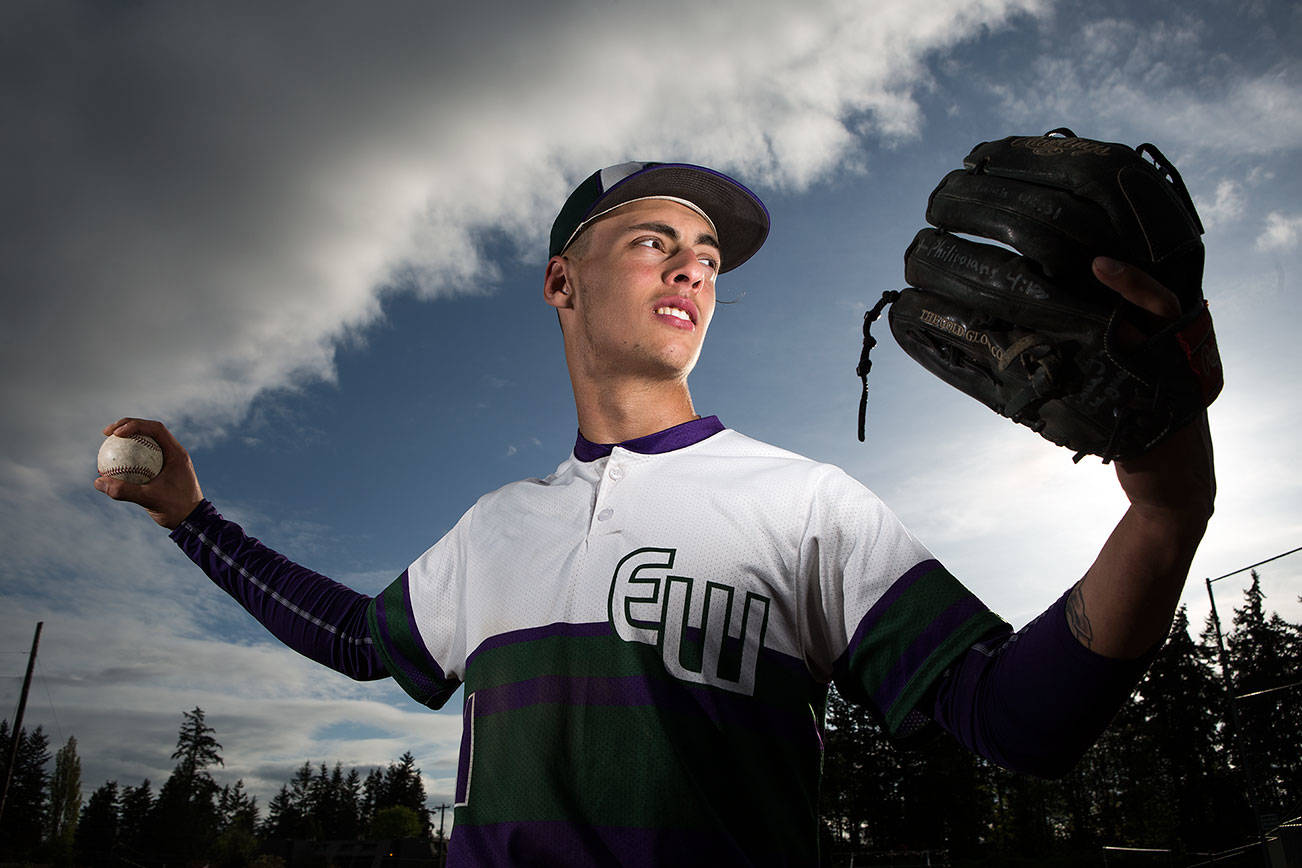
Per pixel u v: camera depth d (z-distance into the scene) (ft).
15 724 99.96
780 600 4.66
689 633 4.53
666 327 6.05
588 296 6.40
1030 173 3.75
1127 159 3.60
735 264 7.79
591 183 6.66
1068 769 3.72
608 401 6.20
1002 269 3.64
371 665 6.59
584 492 5.56
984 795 194.08
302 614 7.02
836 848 189.88
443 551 6.33
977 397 3.89
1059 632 3.59
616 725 4.44
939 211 4.09
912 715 4.31
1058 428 3.55
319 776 400.26
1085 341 3.39
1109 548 3.48
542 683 4.72
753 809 4.28
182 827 287.89
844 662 4.68
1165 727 170.50
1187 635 175.73
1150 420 3.28
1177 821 156.25
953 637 4.20
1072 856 150.71
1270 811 29.17
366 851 275.39
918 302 4.02
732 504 4.90
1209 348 3.36
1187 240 3.52
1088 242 3.47
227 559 7.45
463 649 5.86
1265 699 29.71
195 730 320.70
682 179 6.56
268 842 292.40
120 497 7.47
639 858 4.14
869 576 4.58
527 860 4.34
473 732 4.99
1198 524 3.30
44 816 247.91
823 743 4.87
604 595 4.80
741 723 4.38
